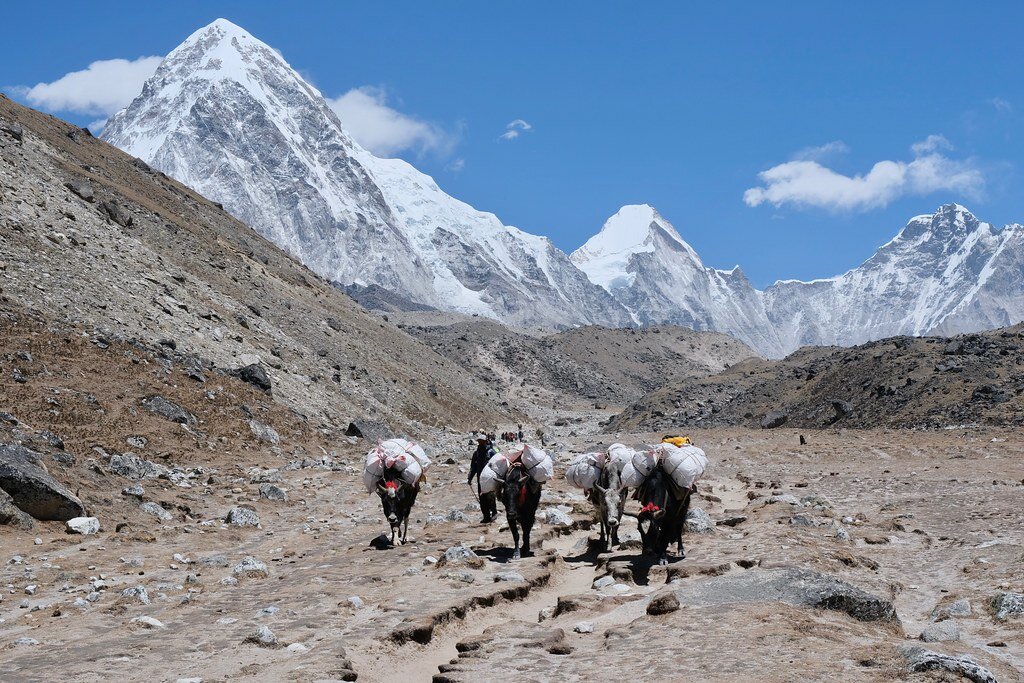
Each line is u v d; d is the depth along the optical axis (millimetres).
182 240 66875
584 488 17078
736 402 80188
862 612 10797
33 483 19953
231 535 20891
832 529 18328
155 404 32750
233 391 39281
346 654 10195
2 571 16188
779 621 10047
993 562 14656
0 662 10109
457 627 11883
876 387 59625
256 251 86812
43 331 33594
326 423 43938
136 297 43750
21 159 54969
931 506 22500
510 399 175875
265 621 11984
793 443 46406
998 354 56281
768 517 20109
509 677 9102
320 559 17031
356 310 95250
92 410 29875
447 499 25359
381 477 18250
